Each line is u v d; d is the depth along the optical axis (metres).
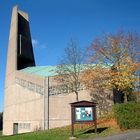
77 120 23.42
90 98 43.16
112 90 42.44
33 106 49.53
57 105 45.06
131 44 36.41
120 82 34.66
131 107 24.72
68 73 42.75
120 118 24.62
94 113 23.73
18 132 55.12
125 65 34.66
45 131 29.23
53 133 26.19
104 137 21.61
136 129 24.27
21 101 54.72
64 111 44.62
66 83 43.62
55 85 45.53
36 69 56.53
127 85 34.72
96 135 22.84
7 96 63.19
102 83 36.84
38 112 47.53
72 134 23.03
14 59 60.91
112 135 22.28
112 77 35.31
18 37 62.69
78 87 42.41
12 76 60.44
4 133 62.88
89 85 38.25
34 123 48.69
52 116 45.03
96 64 37.09
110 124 26.59
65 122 44.28
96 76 36.59
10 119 59.72
